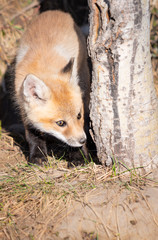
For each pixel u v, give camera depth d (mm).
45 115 4996
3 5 9062
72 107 4957
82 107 5309
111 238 3678
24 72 5484
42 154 5559
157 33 8609
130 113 4277
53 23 6469
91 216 3824
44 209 3973
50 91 4910
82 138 4977
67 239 3639
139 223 3748
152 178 4359
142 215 3795
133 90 4188
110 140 4453
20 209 4047
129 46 3959
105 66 4094
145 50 4148
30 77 4688
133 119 4305
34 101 5020
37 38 6074
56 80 5184
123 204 3895
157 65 8273
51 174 4824
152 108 4426
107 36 3924
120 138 4395
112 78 4129
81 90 5824
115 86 4156
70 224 3754
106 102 4277
